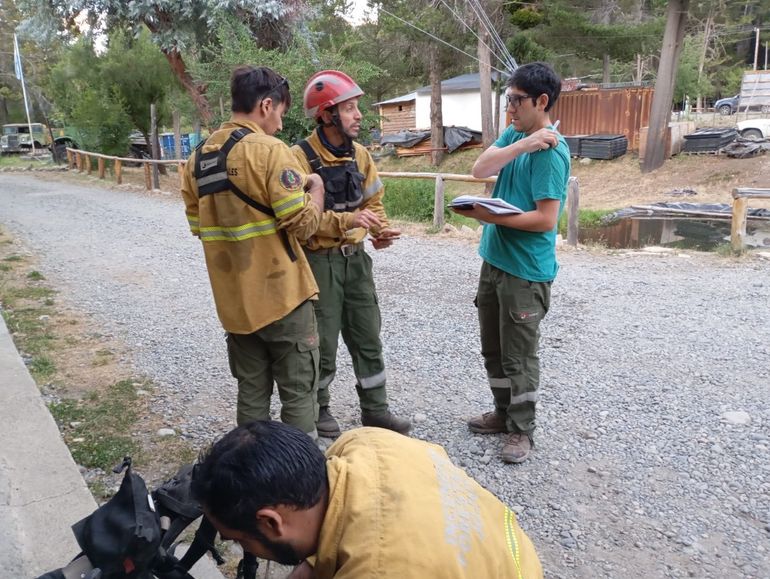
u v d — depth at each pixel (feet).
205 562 8.39
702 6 138.21
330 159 10.41
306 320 9.02
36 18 53.62
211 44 49.65
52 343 16.66
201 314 19.72
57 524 8.75
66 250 29.45
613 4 91.30
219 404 13.34
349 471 4.35
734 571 8.56
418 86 145.38
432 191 38.63
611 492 10.30
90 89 74.08
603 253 28.32
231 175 8.34
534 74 9.89
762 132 75.05
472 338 17.46
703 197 56.49
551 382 14.46
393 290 22.63
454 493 4.49
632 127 75.25
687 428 12.29
